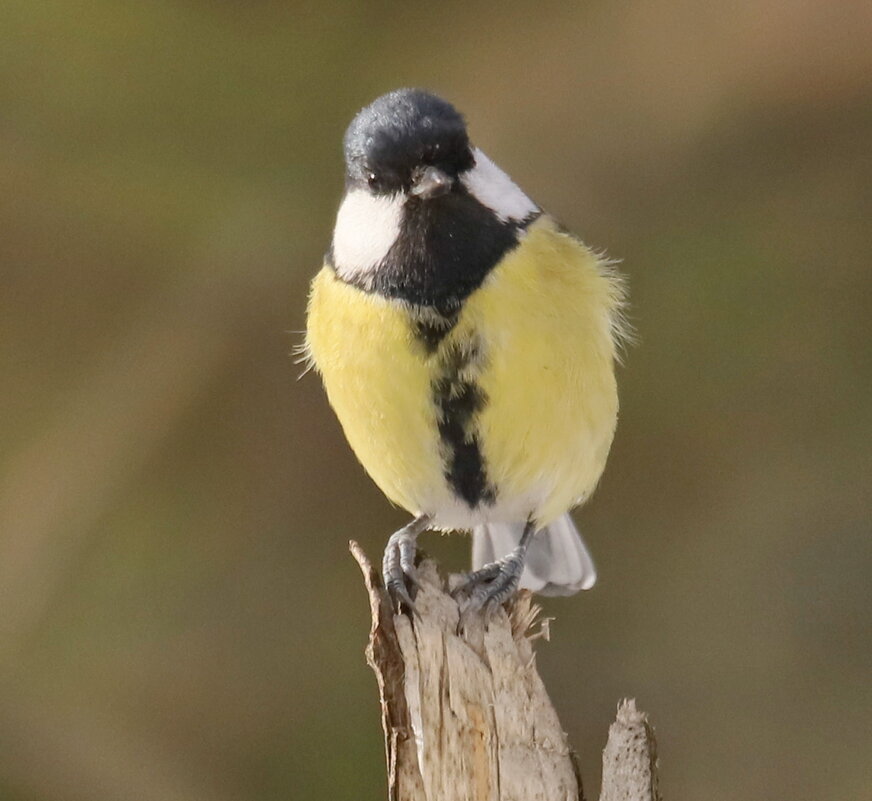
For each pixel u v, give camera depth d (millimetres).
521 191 7500
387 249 7035
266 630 10789
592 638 11031
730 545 11086
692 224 11336
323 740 10492
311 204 10945
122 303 11000
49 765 10336
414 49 11195
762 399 11211
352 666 10680
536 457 7324
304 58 11039
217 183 10977
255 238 10922
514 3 11273
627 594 11102
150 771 10414
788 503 11102
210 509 10938
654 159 11344
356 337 7133
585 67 11312
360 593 10883
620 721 6031
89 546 10766
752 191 11367
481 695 6367
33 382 10922
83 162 10938
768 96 11352
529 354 7012
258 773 10461
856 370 11148
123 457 10867
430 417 7176
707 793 10633
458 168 7094
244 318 10977
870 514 11000
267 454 10992
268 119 11000
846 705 10703
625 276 8688
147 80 10922
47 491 10781
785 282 11250
